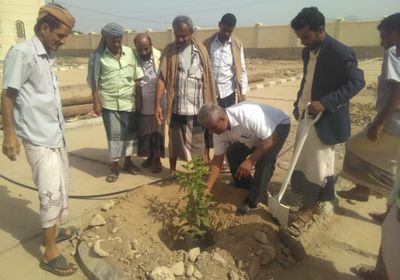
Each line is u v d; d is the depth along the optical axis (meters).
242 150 4.04
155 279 2.75
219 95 5.15
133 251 3.14
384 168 3.84
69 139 6.82
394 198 2.44
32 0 33.84
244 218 3.66
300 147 3.40
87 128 7.61
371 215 4.05
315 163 3.48
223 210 3.83
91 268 3.04
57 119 3.04
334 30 26.19
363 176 3.99
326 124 3.34
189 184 3.43
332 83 3.26
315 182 3.54
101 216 3.61
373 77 14.71
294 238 3.45
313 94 3.39
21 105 2.88
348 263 3.29
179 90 4.56
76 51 38.97
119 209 3.72
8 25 32.75
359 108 8.96
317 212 3.93
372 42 24.98
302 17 3.13
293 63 24.47
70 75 18.78
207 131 5.03
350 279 3.08
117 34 4.47
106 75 4.68
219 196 4.10
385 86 3.58
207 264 2.94
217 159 3.74
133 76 4.84
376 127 3.50
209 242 3.62
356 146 3.96
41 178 2.99
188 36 4.45
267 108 3.67
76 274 3.10
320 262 3.29
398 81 3.26
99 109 4.74
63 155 3.19
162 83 4.60
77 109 8.62
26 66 2.78
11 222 3.88
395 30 3.24
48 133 2.96
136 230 3.48
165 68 4.56
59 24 2.81
